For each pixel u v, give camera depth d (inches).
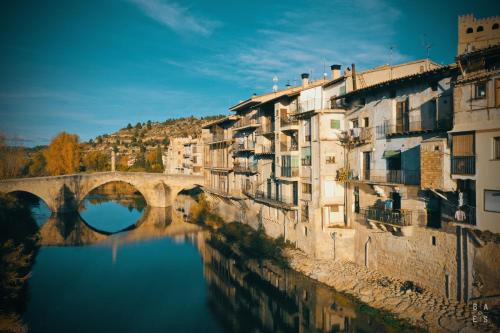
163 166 5556.1
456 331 834.8
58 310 1245.7
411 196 1056.2
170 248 2027.6
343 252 1327.5
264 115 1839.3
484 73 825.5
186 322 1154.7
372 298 1075.3
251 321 1155.3
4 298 1226.0
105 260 1828.2
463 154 869.2
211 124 2662.4
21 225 2222.0
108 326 1128.2
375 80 1352.1
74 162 3964.1
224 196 2260.1
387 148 1149.7
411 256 1060.5
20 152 3380.9
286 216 1610.5
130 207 3535.9
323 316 1054.4
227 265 1646.2
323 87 1459.2
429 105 1014.4
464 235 898.7
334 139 1350.9
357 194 1302.9
